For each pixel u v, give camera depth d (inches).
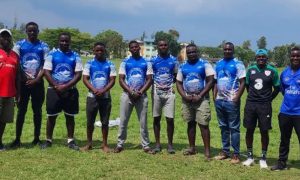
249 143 390.0
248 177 349.7
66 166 357.4
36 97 420.5
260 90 375.6
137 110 419.5
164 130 570.6
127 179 331.6
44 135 498.9
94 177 331.3
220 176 349.1
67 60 410.9
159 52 412.8
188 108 409.4
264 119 375.6
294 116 365.7
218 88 394.6
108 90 411.5
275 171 371.9
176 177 342.3
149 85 411.5
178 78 409.1
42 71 413.4
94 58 419.2
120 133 418.9
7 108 399.5
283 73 374.9
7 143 442.6
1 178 319.9
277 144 505.7
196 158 405.4
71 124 421.1
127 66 414.3
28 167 348.5
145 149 421.1
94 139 487.5
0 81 391.5
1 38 391.9
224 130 403.2
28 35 411.2
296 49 363.3
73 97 415.8
